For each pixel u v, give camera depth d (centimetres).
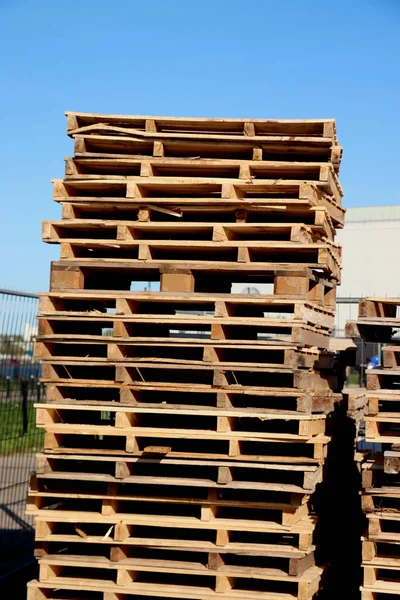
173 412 585
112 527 591
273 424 650
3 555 871
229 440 582
